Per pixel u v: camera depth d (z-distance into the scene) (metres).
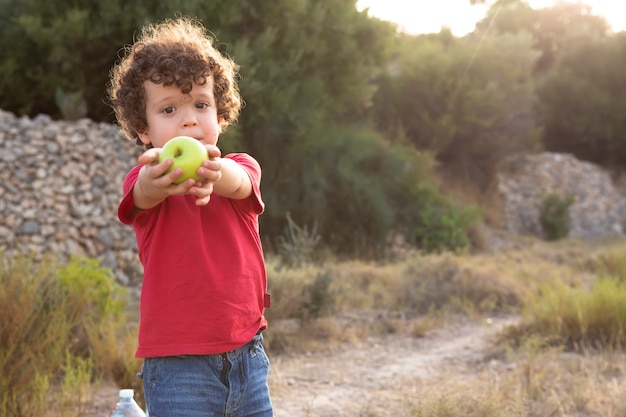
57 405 4.58
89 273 6.30
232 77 2.32
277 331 7.12
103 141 11.35
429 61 21.31
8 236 9.81
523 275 10.77
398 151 17.23
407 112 21.23
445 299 9.05
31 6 13.52
